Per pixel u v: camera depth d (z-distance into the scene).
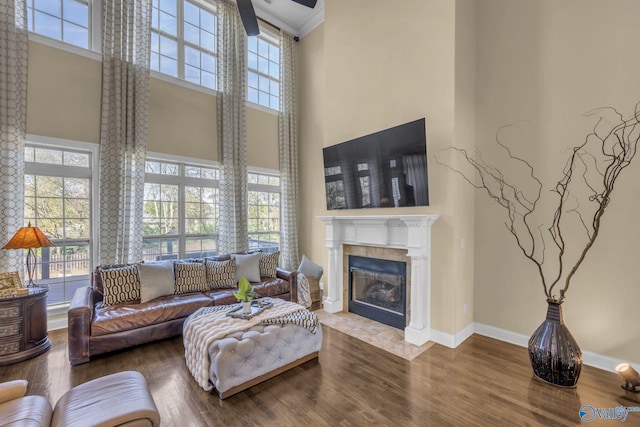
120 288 3.25
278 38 5.79
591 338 2.71
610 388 2.32
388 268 3.72
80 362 2.67
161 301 3.31
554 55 2.91
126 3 3.96
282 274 4.42
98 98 3.80
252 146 5.41
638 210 2.47
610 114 2.60
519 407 2.09
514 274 3.19
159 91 4.32
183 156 4.54
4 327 2.63
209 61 5.01
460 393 2.26
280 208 5.80
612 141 2.59
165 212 4.49
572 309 2.81
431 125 3.24
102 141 3.75
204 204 4.90
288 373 2.56
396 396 2.22
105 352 2.81
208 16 5.02
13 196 3.19
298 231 5.93
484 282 3.41
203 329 2.46
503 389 2.31
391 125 3.63
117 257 3.83
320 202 5.43
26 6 3.32
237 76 5.06
